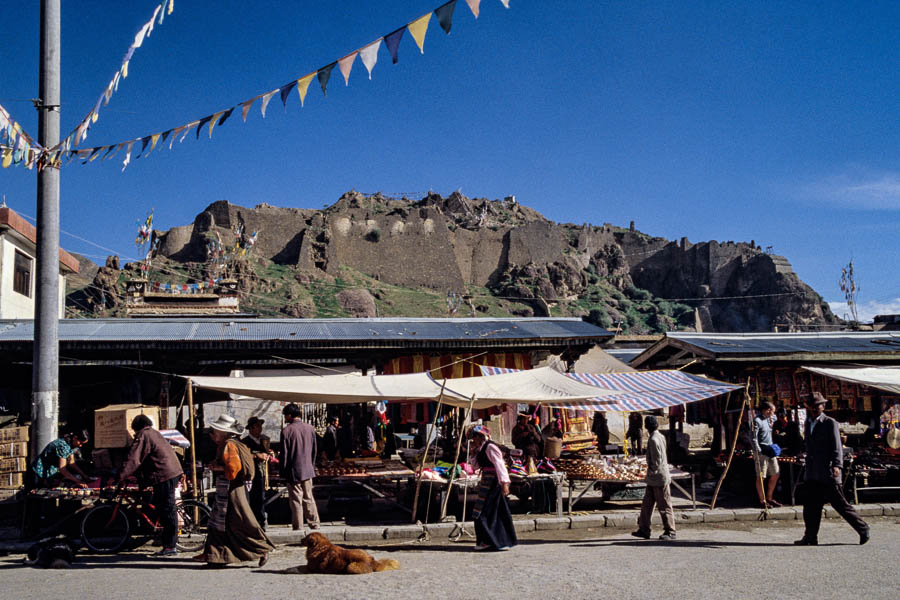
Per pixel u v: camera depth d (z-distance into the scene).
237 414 20.88
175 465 9.07
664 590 6.20
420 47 5.52
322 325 15.98
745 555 8.31
